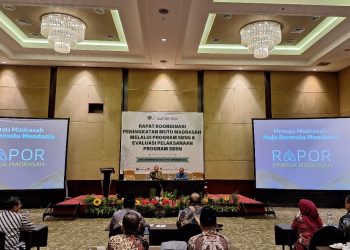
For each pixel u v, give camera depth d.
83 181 10.46
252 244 5.46
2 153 9.27
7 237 3.52
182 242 3.00
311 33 8.85
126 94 10.98
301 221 3.75
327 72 11.34
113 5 6.74
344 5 6.61
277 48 10.09
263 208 8.13
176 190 8.33
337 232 3.27
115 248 2.39
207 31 8.77
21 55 9.97
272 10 6.86
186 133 10.80
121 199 8.23
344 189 9.33
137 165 10.55
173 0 6.23
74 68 10.83
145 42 8.45
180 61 10.26
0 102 10.44
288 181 9.82
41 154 9.51
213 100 11.05
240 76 11.21
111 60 10.20
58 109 10.59
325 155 9.60
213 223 2.40
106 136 10.66
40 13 7.75
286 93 11.20
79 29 7.95
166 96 11.02
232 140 10.92
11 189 9.21
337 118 9.59
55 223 7.25
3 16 7.93
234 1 6.54
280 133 10.05
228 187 10.79
